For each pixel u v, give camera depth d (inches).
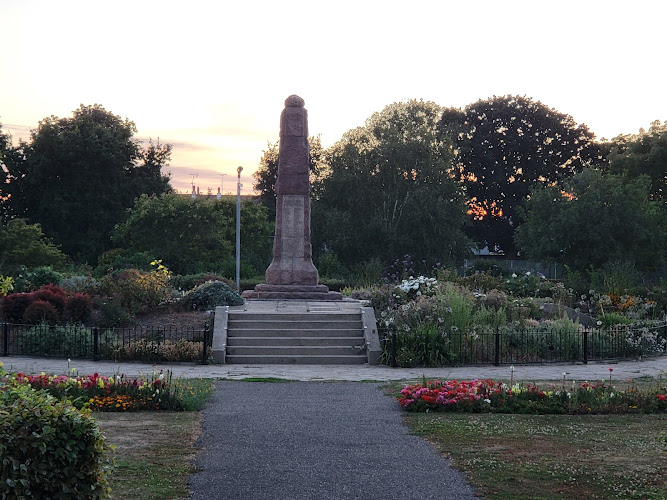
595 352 851.4
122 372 693.9
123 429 431.2
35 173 2237.9
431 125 2292.1
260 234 2114.9
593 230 1761.8
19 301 917.2
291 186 1182.3
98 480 254.2
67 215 2256.4
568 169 2600.9
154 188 2427.4
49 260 1657.2
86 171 2266.2
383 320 864.9
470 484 327.9
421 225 2089.1
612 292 1269.7
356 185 2153.1
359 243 2103.8
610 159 2394.2
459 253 2137.1
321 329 867.4
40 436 238.2
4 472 234.2
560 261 1884.8
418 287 1034.7
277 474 341.1
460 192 2177.7
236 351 820.0
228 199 2167.8
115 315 898.1
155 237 1733.5
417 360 775.7
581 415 493.4
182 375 671.1
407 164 2155.5
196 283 1204.5
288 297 1120.8
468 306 872.3
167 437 412.8
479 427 448.1
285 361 807.1
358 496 310.0
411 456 375.9
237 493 312.0
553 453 382.9
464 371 733.9
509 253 2751.0
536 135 2588.6
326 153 2261.3
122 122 2472.9
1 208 2293.3
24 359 783.1
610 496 312.8
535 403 508.4
